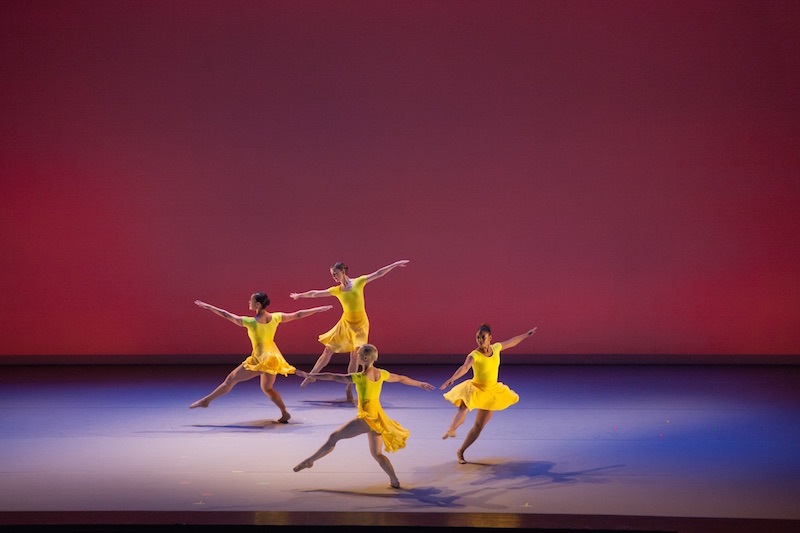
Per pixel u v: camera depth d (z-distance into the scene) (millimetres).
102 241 17094
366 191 17047
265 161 17062
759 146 16578
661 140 16703
